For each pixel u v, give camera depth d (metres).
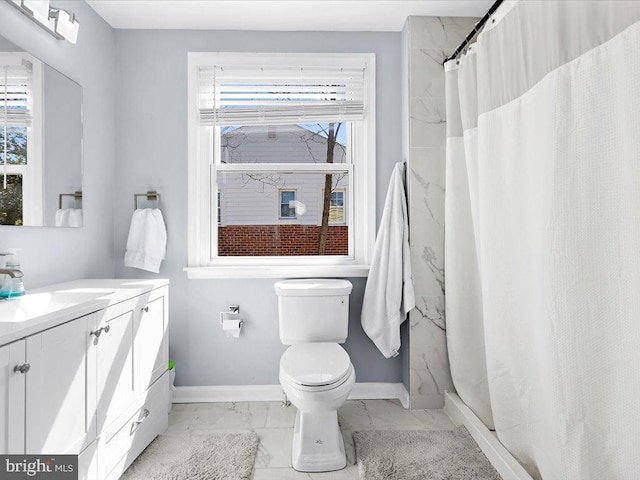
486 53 1.80
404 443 1.95
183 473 1.71
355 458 1.88
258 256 2.62
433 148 2.37
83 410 1.38
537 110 1.44
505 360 1.70
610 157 1.14
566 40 1.29
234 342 2.51
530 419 1.54
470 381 2.14
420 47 2.36
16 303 1.42
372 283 2.40
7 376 1.04
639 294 1.06
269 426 2.18
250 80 2.55
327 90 2.55
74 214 2.00
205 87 2.55
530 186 1.50
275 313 2.52
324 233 2.63
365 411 2.36
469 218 2.18
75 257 2.05
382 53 2.55
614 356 1.14
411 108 2.36
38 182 1.73
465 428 2.07
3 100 1.53
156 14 2.31
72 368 1.32
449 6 2.26
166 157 2.48
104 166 2.34
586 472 1.21
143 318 1.82
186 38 2.49
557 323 1.28
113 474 1.58
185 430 2.12
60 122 1.89
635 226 1.05
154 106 2.48
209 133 2.59
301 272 2.47
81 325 1.36
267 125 2.60
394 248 2.36
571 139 1.26
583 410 1.22
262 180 2.61
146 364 1.85
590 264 1.20
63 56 1.95
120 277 2.47
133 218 2.38
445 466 1.75
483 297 1.83
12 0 1.56
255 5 2.23
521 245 1.58
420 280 2.36
